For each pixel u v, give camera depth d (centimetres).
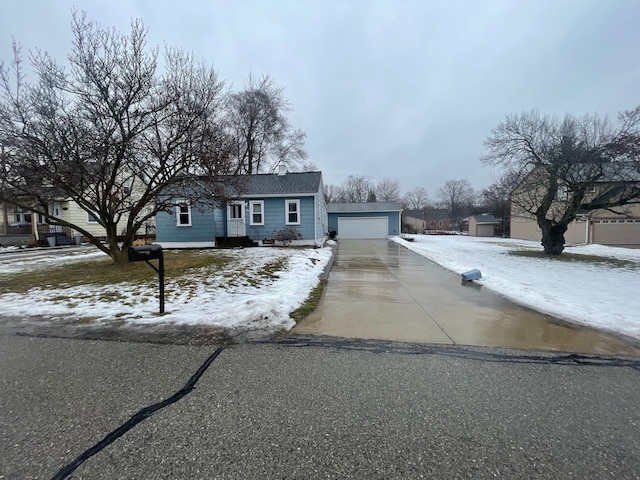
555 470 174
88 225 2055
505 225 3616
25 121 732
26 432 206
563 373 289
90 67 758
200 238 1517
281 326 407
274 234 1608
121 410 230
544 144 1362
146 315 447
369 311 486
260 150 2839
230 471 173
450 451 188
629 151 1141
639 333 392
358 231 2831
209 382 269
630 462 180
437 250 1582
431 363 307
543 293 604
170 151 838
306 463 179
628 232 2139
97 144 777
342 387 261
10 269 895
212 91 910
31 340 363
